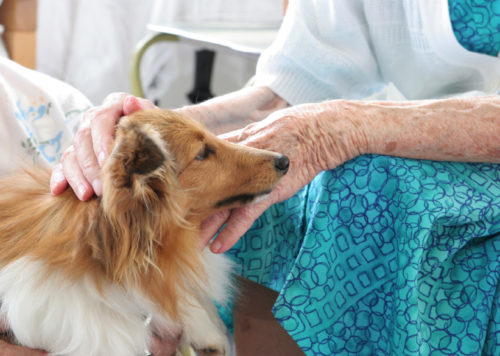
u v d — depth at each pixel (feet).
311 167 3.91
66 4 11.30
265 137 3.99
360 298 3.74
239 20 12.23
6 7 7.98
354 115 3.84
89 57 11.61
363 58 4.87
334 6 4.74
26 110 5.25
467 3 4.44
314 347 3.76
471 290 3.64
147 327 4.37
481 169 3.82
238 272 4.46
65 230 3.80
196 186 4.01
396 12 4.68
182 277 4.09
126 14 11.76
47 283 3.80
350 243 3.71
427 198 3.51
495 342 3.58
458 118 3.74
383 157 3.73
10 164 4.97
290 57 4.82
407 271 3.46
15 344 4.09
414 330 3.42
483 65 4.59
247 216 3.95
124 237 3.57
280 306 3.73
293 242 4.17
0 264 3.93
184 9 12.08
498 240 3.67
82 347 3.87
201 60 11.72
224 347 4.84
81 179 3.77
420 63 4.74
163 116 4.06
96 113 4.07
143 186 3.40
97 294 3.83
